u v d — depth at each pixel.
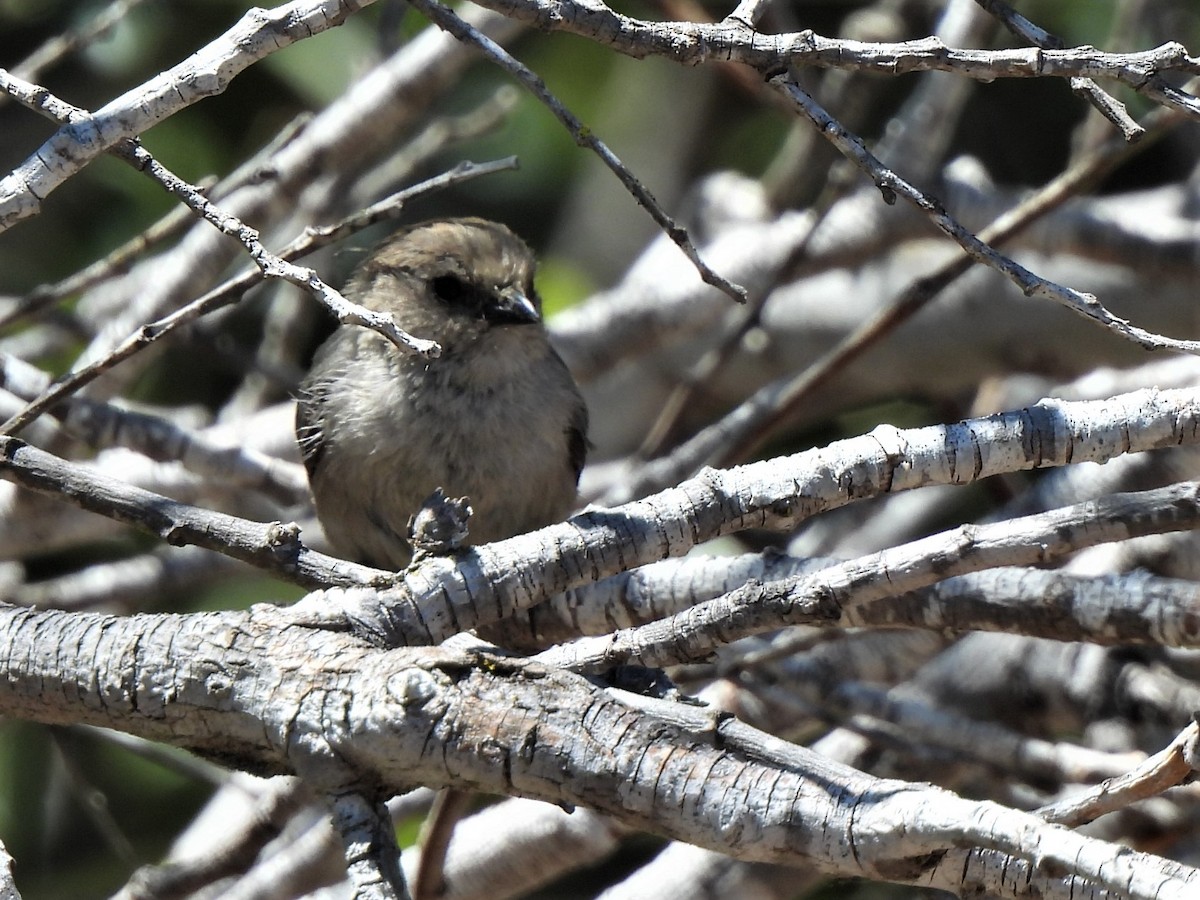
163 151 14.15
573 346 14.55
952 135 15.52
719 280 6.10
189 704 5.92
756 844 5.41
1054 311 14.62
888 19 12.88
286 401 14.86
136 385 14.58
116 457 11.66
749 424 10.34
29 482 6.75
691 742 5.59
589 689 5.69
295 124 9.24
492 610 6.42
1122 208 14.72
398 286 10.20
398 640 6.26
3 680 6.11
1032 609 7.14
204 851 10.43
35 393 10.60
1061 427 6.47
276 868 10.07
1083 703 11.09
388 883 5.53
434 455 10.09
